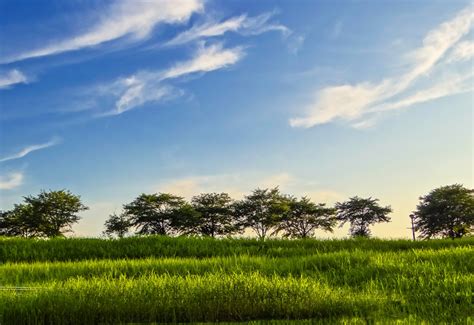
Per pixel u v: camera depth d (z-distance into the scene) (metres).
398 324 8.16
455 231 55.91
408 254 15.78
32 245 21.31
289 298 9.52
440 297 10.45
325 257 15.41
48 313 8.57
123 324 8.37
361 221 60.59
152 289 9.98
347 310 9.31
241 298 9.39
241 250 20.22
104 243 21.67
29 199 50.53
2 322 8.27
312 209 56.44
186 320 8.70
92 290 9.82
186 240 21.88
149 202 52.16
